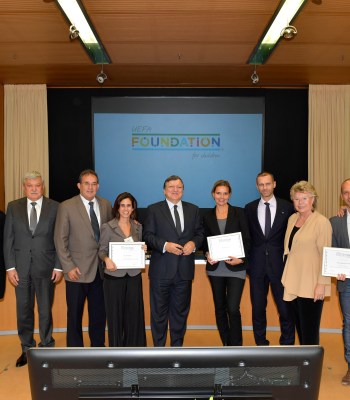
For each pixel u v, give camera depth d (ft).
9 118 22.16
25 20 13.20
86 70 19.26
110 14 12.67
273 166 23.13
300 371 3.36
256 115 22.62
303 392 3.38
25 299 11.81
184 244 11.26
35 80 21.27
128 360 3.31
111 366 3.30
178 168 22.61
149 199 22.68
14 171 22.36
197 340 14.30
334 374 11.46
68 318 11.41
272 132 22.99
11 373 11.55
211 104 22.58
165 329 11.57
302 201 9.98
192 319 15.34
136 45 15.64
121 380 3.37
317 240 10.05
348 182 10.02
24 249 11.64
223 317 11.84
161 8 12.20
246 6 12.07
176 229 11.24
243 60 17.60
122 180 22.67
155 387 3.37
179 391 3.36
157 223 11.32
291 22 13.28
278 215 11.43
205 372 3.37
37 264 11.62
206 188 22.67
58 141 22.99
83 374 3.35
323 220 10.10
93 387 3.36
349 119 22.31
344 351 12.04
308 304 10.34
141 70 19.20
